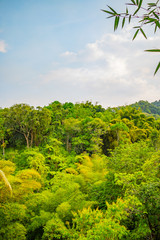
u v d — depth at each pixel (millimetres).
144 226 5008
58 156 20828
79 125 29438
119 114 51281
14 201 6750
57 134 28875
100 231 4070
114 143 27156
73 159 21594
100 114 41500
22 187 6789
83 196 8250
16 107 26562
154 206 4742
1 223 5695
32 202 7844
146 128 41750
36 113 27359
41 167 15180
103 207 8125
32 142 29781
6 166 8133
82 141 26375
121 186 7500
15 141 28500
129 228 6457
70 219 7402
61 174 14188
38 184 7707
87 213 4883
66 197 8398
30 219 7602
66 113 36750
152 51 1285
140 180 6504
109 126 30125
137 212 5215
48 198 8555
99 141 25891
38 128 27844
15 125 27859
